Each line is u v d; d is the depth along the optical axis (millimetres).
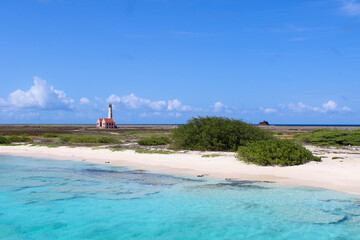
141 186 15953
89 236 9734
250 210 11883
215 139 29047
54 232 10078
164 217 11320
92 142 43781
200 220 10984
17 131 88062
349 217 10953
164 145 37875
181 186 15828
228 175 18219
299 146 21156
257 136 29422
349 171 17234
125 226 10531
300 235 9523
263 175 17797
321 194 13695
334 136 35750
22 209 12344
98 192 14812
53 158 27750
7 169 21531
